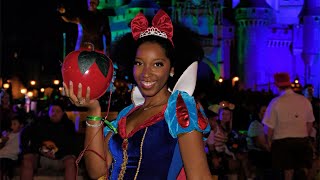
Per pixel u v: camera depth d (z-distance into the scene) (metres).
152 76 3.54
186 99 3.38
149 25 3.74
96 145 3.68
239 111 18.52
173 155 3.36
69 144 11.31
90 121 3.69
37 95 33.41
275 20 86.88
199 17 79.56
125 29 76.19
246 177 13.15
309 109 11.54
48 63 60.75
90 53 3.62
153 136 3.41
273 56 83.25
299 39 83.25
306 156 11.59
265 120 11.61
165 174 3.36
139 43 3.62
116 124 3.87
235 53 81.56
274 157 11.63
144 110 3.59
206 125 3.31
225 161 13.10
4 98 17.08
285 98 11.47
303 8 83.88
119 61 4.10
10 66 59.12
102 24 17.91
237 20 81.50
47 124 11.26
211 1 79.62
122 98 15.27
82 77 3.54
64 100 15.44
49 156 11.29
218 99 16.44
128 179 3.43
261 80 81.75
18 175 12.91
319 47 82.81
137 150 3.43
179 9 79.06
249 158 13.22
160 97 3.62
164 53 3.57
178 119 3.29
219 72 79.81
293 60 83.62
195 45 3.77
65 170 11.27
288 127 11.47
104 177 3.75
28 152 11.36
